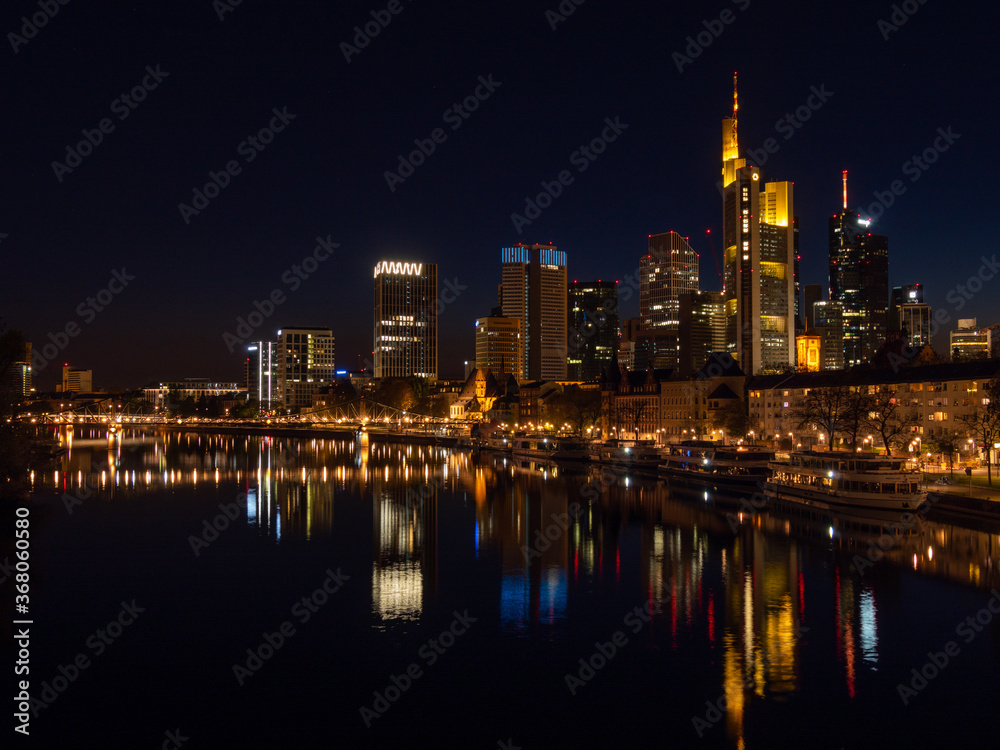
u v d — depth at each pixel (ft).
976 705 165.48
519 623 217.77
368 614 225.97
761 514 397.80
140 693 171.83
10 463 386.32
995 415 445.78
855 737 152.87
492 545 322.55
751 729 156.04
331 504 445.37
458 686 175.52
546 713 162.71
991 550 299.38
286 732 154.92
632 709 164.45
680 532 348.59
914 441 545.03
